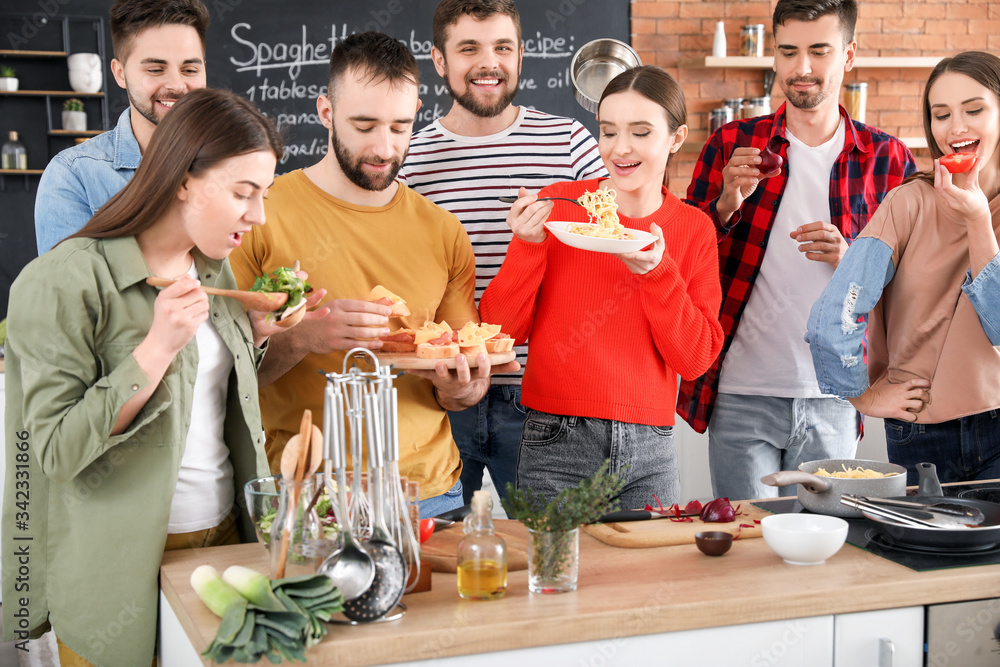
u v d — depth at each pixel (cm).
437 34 248
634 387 195
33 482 144
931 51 461
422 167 253
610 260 196
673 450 204
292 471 124
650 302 189
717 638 127
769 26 445
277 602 113
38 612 146
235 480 166
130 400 132
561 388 197
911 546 148
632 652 124
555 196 210
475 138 253
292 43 394
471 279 208
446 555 142
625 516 164
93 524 142
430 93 408
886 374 204
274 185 192
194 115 137
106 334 139
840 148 255
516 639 119
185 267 153
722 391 257
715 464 262
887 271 191
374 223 193
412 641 116
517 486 205
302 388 185
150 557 143
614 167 193
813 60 243
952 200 175
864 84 425
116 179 219
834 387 193
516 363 192
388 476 124
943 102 187
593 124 424
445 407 198
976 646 137
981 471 199
